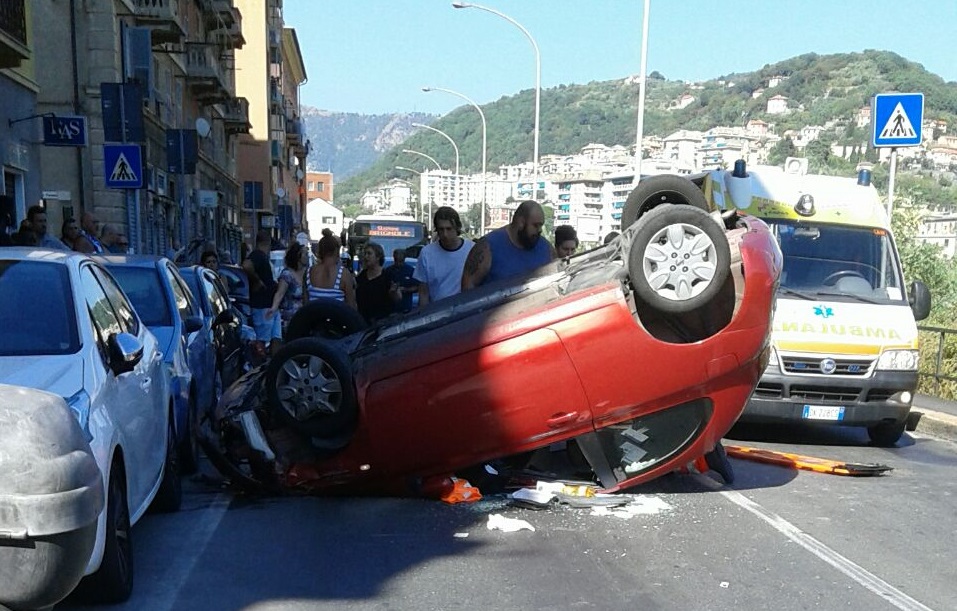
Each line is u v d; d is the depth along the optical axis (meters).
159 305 8.29
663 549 5.71
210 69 37.34
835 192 10.35
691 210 6.00
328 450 6.64
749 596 4.96
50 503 3.46
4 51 16.31
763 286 6.22
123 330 5.89
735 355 6.21
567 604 4.79
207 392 8.89
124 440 4.70
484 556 5.54
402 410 6.35
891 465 8.52
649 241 6.02
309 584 5.06
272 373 6.57
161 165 30.66
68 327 4.89
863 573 5.38
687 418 6.47
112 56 24.42
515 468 6.93
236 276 16.36
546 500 6.50
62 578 3.56
